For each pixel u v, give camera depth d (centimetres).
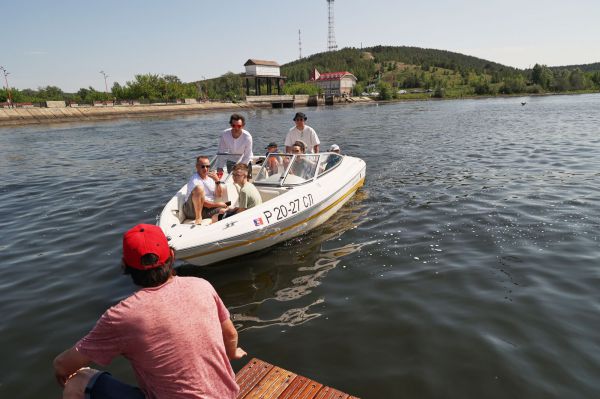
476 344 364
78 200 918
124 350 168
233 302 460
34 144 2272
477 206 757
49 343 391
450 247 581
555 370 327
